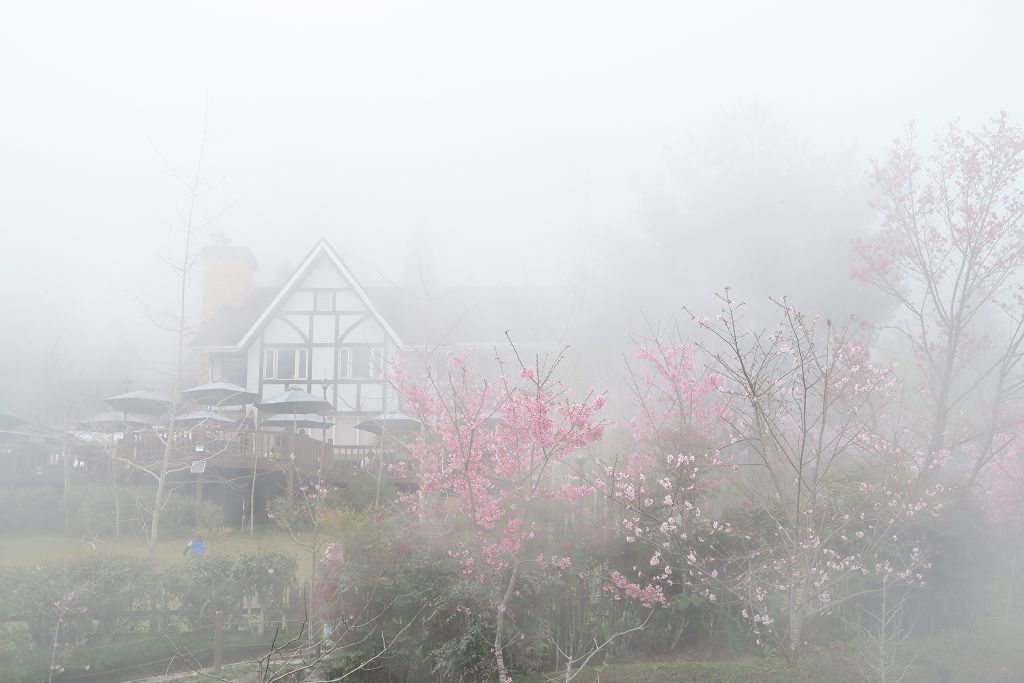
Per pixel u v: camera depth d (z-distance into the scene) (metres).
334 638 11.85
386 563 12.32
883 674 10.47
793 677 10.95
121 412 29.42
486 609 11.85
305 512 21.84
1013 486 14.70
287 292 35.19
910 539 13.08
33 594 12.42
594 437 11.59
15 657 11.88
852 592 12.75
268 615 13.71
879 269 16.86
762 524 13.23
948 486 14.42
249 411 32.88
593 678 11.45
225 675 11.73
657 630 12.77
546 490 12.69
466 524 12.68
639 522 13.00
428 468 14.78
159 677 11.95
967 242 15.53
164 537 21.59
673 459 13.17
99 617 12.85
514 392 14.00
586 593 12.77
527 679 11.58
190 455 23.86
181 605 13.57
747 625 12.73
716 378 13.73
